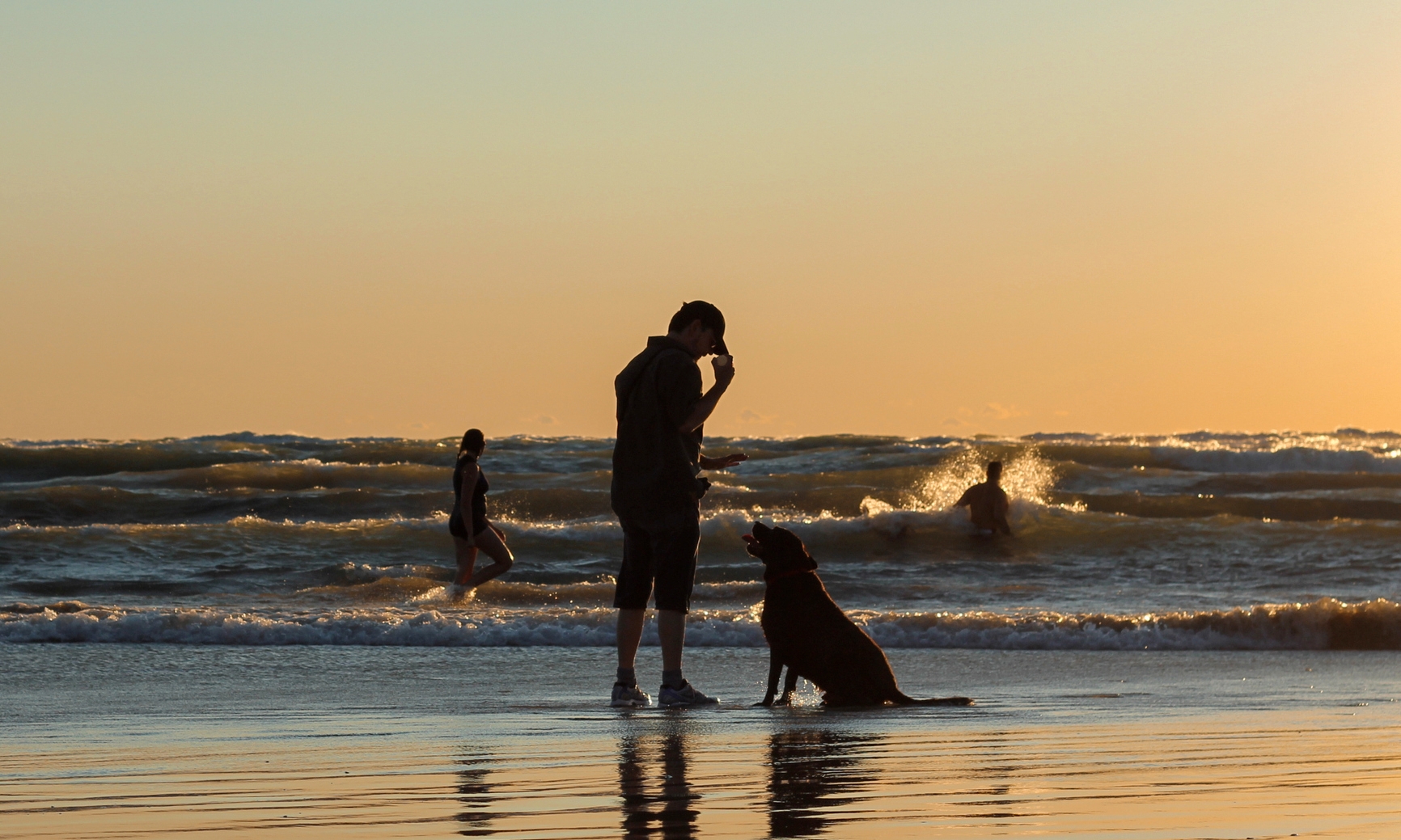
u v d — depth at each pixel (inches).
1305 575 957.8
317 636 629.3
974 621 646.5
